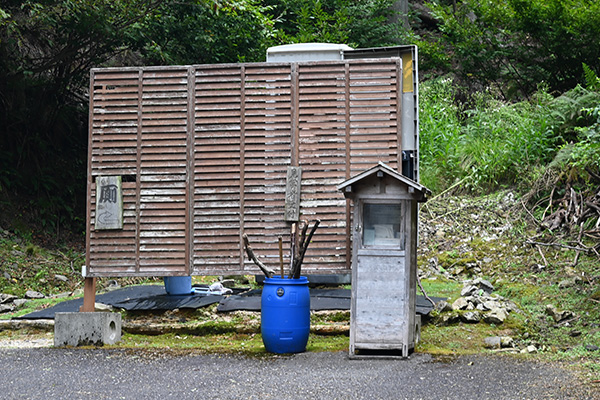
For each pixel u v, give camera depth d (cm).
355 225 575
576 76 1249
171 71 687
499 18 1295
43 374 504
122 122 688
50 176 1234
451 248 926
